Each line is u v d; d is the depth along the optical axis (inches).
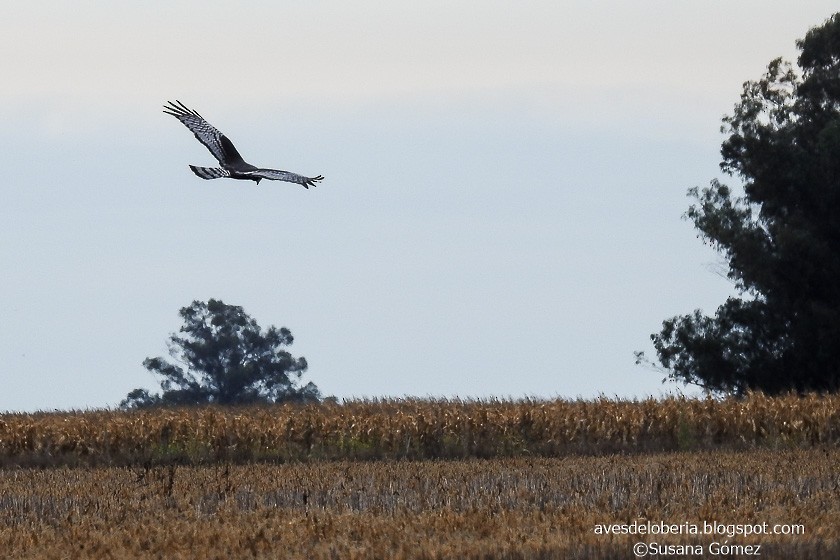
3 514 3287.4
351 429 5531.5
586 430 5556.1
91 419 5999.0
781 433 5516.7
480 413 5590.6
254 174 1955.0
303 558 2586.1
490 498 3336.6
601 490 3496.6
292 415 5787.4
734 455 4874.5
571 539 2664.9
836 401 5693.9
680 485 3560.5
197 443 5423.2
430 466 4544.8
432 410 5890.8
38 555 2723.9
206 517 3201.3
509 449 5467.5
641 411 5649.6
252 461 5310.0
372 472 4242.1
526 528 2849.4
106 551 2714.1
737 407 5620.1
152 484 3919.8
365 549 2613.2
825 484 3602.4
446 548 2591.0
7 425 5452.8
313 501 3435.0
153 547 2733.8
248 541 2728.8
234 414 6230.3
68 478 4325.8
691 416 5575.8
